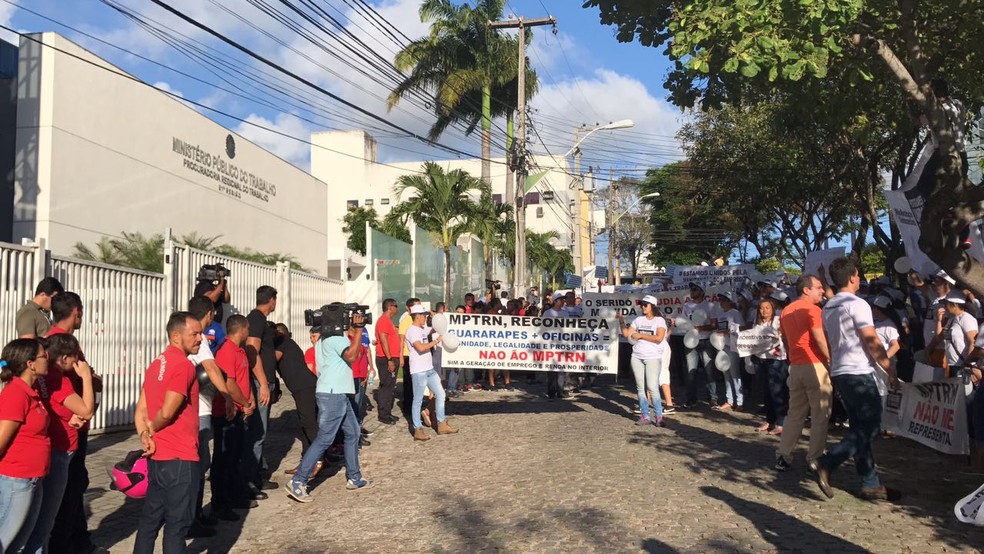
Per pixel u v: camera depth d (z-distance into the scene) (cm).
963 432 794
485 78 3372
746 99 1224
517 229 2441
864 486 715
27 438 473
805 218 3041
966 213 755
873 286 1251
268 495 829
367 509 763
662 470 860
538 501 752
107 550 626
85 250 1752
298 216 3259
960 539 595
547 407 1408
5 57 1942
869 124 1139
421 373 1122
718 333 1305
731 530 636
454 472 904
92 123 1895
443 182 2639
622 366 1881
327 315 811
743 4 800
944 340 912
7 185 1795
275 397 894
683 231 5216
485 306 1714
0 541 462
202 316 651
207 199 2469
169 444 532
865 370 708
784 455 829
